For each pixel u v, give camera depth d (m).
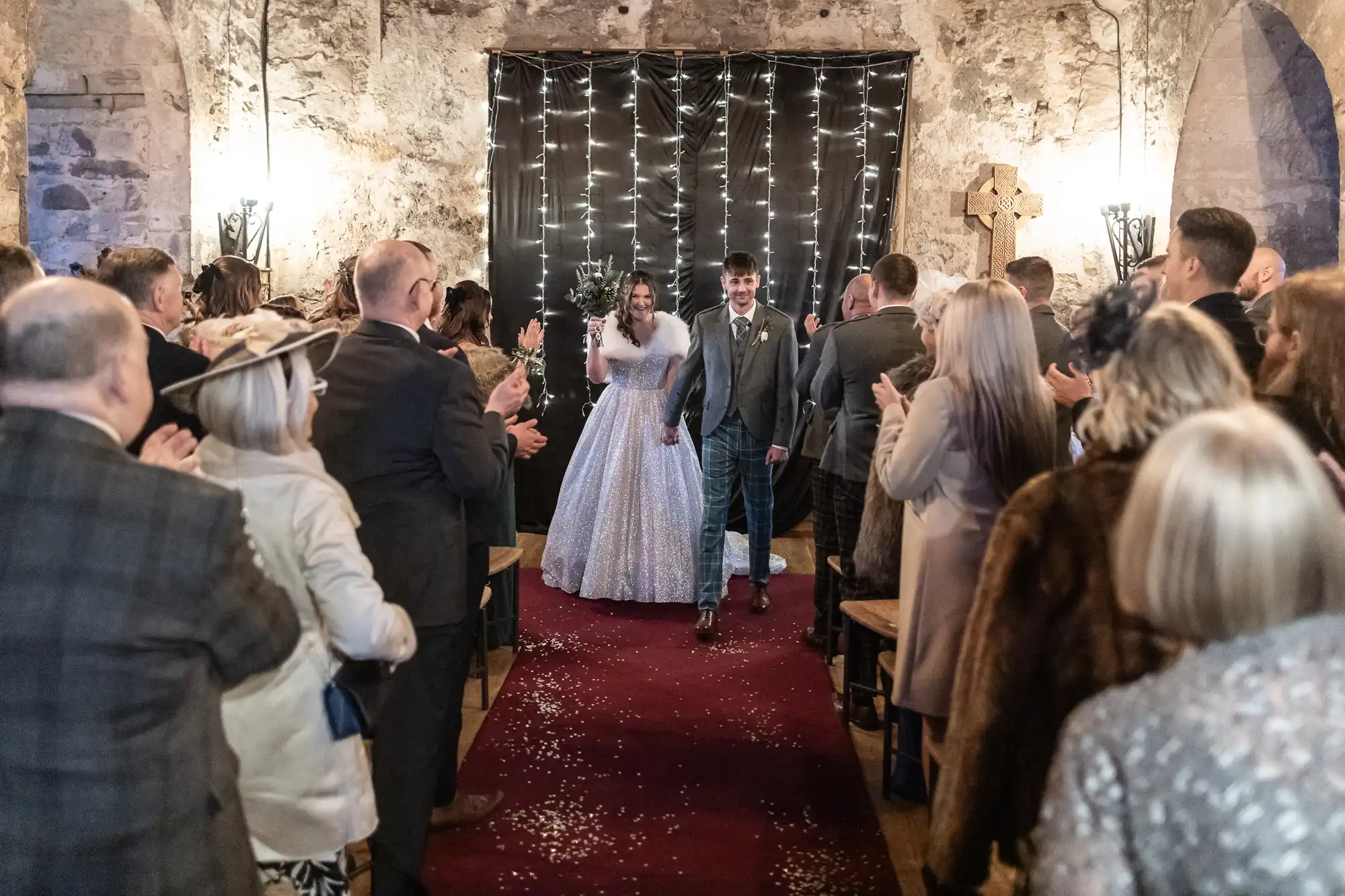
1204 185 5.53
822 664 4.04
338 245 6.16
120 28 5.14
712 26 6.07
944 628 2.31
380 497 2.18
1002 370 2.22
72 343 1.26
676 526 4.77
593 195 6.15
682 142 6.10
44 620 1.18
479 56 6.12
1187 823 0.85
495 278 6.22
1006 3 5.96
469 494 2.24
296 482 1.68
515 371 2.58
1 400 1.28
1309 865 0.80
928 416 2.27
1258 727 0.85
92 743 1.18
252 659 1.31
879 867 2.59
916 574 2.37
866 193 6.08
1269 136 5.37
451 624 2.24
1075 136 5.99
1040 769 1.56
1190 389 1.49
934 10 6.00
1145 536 0.95
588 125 6.12
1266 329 2.49
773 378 4.46
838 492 3.66
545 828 2.76
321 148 6.11
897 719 3.13
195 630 1.24
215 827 1.32
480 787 2.98
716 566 4.39
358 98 6.11
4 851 1.19
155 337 2.28
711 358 4.43
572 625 4.47
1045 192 6.04
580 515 4.93
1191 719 0.87
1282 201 5.41
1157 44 5.70
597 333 4.88
